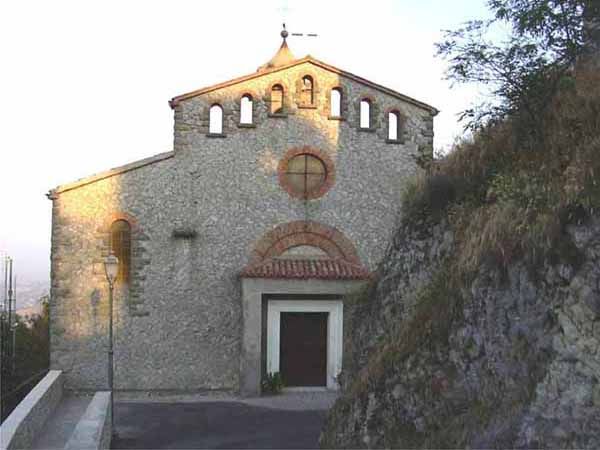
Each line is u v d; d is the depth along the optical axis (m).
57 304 22.53
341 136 24.23
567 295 8.52
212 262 23.25
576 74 12.35
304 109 24.11
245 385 22.20
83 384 22.50
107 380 22.58
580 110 11.54
